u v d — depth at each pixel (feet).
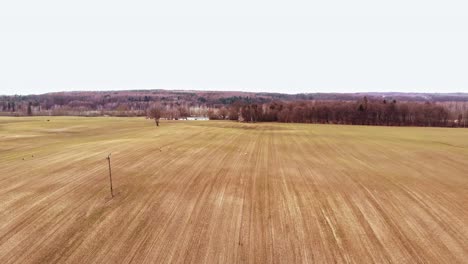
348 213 49.11
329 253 36.45
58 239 37.88
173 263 33.32
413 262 35.01
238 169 77.66
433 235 41.91
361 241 39.65
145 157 87.40
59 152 92.63
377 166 86.33
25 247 35.86
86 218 44.11
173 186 60.59
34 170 69.82
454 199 57.31
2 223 41.83
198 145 114.93
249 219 45.65
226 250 36.35
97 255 34.50
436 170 82.12
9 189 56.03
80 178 63.93
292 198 55.83
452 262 35.22
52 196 52.65
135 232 40.29
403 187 64.80
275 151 109.50
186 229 41.65
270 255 35.60
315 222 45.21
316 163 89.20
